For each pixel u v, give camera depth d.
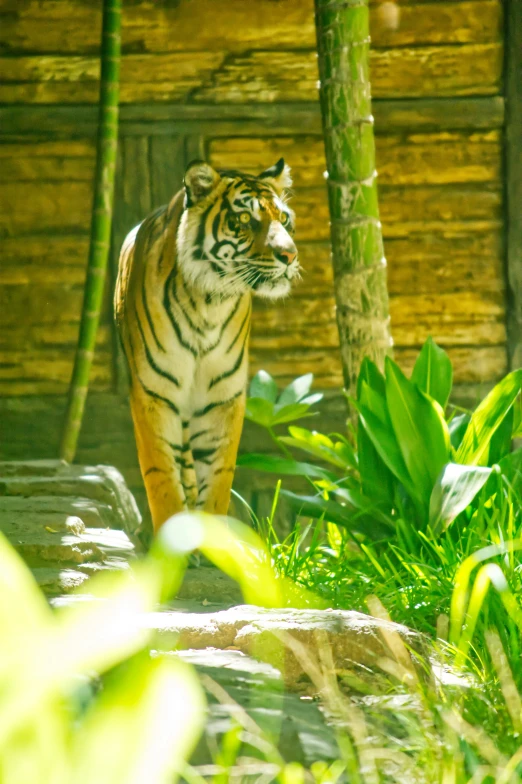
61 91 13.59
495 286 13.92
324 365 13.89
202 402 8.85
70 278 13.76
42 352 13.75
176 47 13.53
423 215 13.85
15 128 13.52
